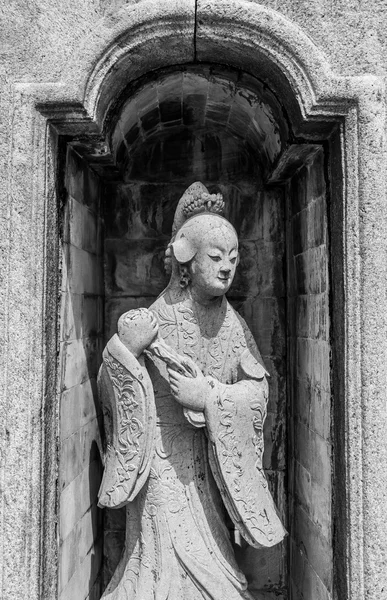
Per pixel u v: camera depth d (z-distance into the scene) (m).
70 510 1.94
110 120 1.94
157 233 2.48
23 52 1.72
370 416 1.67
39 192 1.71
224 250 1.88
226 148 2.47
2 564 1.64
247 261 2.45
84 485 2.12
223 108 2.20
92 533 2.22
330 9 1.72
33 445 1.67
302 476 2.18
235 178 2.47
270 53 1.72
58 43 1.71
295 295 2.30
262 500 1.90
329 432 1.84
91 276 2.27
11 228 1.69
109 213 2.47
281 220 2.46
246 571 2.39
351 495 1.67
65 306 1.92
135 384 1.84
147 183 2.47
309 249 2.09
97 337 2.36
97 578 2.29
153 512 1.91
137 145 2.41
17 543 1.64
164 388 1.94
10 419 1.66
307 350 2.12
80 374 2.09
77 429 2.04
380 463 1.67
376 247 1.69
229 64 1.86
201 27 1.71
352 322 1.70
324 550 1.88
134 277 2.47
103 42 1.70
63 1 1.71
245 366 1.95
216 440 1.84
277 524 1.92
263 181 2.45
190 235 1.91
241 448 1.87
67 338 1.94
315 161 2.01
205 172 2.47
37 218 1.70
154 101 2.11
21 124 1.70
